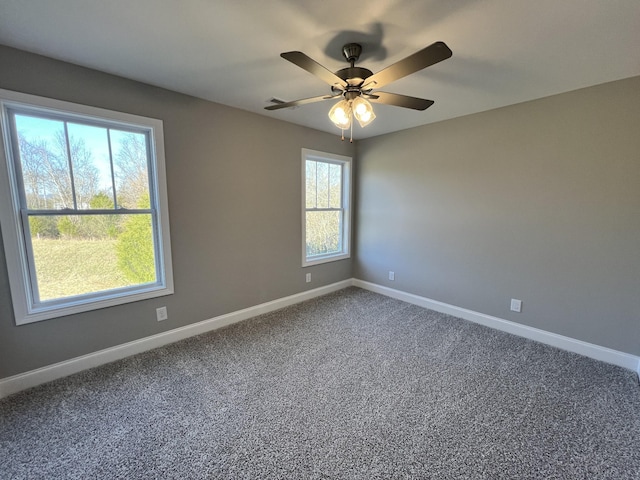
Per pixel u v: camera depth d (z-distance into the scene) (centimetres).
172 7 142
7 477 138
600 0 134
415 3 138
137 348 251
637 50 178
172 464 145
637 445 158
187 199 269
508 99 263
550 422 174
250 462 146
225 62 200
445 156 331
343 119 179
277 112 308
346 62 198
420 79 223
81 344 224
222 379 214
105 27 159
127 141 238
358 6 141
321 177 405
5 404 186
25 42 175
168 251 261
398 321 322
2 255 189
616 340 237
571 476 140
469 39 168
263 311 343
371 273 431
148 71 214
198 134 271
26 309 200
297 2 138
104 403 188
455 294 337
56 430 166
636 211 222
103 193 230
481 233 309
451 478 139
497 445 158
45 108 195
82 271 226
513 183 282
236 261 313
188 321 281
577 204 247
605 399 194
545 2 136
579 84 230
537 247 272
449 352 255
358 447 156
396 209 388
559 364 237
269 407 186
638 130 217
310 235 400
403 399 194
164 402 189
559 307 264
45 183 205
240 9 144
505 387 207
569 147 248
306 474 140
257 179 322
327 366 232
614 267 235
